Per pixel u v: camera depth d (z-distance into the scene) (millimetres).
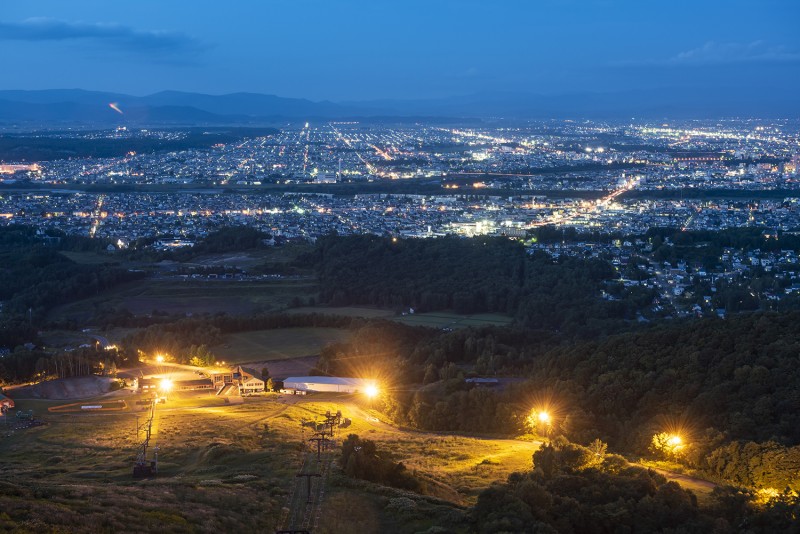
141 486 97562
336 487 99625
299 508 92312
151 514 83125
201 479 104625
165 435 138625
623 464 109312
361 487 99500
